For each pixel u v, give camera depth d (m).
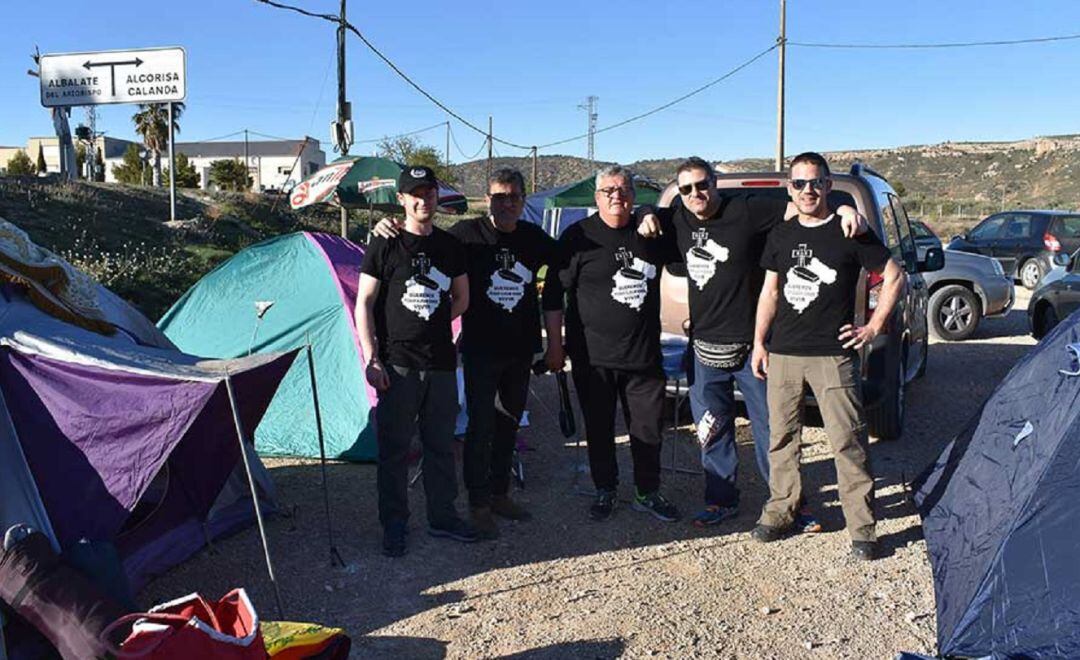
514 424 5.54
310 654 3.61
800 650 3.99
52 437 4.07
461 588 4.68
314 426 6.84
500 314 5.29
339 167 15.57
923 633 4.11
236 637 3.18
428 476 5.28
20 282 4.48
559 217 19.25
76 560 3.83
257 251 7.32
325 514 5.74
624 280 5.29
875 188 6.98
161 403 4.00
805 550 5.11
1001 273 12.63
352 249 7.52
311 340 6.96
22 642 3.61
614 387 5.53
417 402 5.08
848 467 4.93
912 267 8.08
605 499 5.63
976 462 4.80
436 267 5.02
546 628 4.23
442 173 56.38
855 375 4.88
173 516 5.05
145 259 17.08
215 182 53.72
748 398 5.39
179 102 18.56
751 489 6.20
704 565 4.94
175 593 4.64
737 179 6.89
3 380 4.13
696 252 5.24
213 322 7.17
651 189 15.91
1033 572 3.63
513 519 5.64
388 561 5.02
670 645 4.05
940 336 12.61
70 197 20.02
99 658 3.36
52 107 18.67
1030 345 12.02
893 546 5.11
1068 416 3.96
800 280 4.85
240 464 5.41
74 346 4.22
